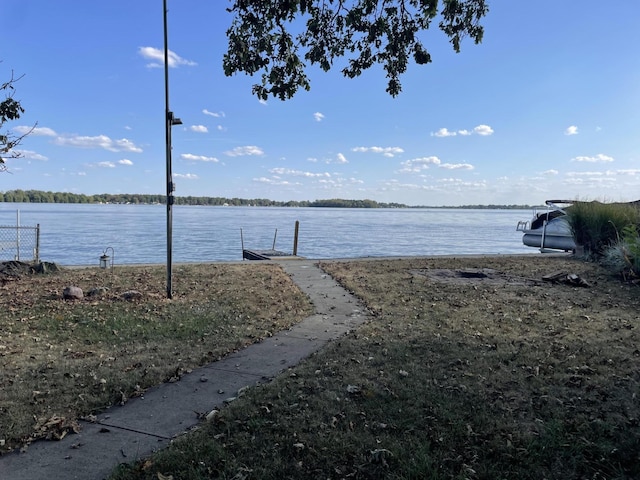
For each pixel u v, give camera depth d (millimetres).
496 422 3918
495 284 10891
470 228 78625
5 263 11734
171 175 9188
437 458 3410
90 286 10172
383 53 6469
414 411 4098
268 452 3482
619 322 7348
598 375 4961
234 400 4379
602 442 3609
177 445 3564
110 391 4605
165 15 8773
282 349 6047
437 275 12219
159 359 5574
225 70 6082
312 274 12383
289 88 6227
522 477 3232
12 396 4449
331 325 7301
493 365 5250
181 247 37438
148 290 9852
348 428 3814
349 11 6020
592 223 15078
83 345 6223
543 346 6000
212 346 6152
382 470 3273
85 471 3260
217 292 9805
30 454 3477
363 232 62500
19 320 7348
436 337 6414
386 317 7730
